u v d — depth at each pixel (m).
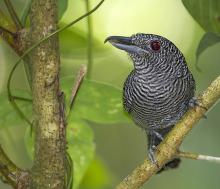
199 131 13.74
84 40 11.50
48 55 6.88
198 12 8.97
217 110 13.67
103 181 12.47
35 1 6.87
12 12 7.20
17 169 7.25
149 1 15.74
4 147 12.66
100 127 15.11
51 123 6.97
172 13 16.00
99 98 9.07
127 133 15.30
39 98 6.96
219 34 9.02
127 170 15.17
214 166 13.93
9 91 7.55
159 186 15.09
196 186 14.03
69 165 7.43
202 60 15.20
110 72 15.33
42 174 7.09
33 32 6.95
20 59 7.00
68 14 12.78
